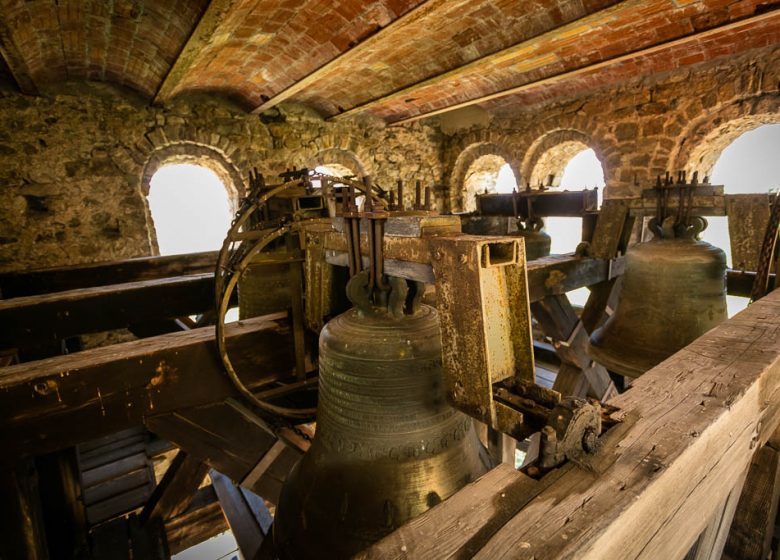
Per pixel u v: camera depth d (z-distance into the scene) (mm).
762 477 1472
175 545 2924
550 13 3727
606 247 2719
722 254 2039
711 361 1037
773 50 4387
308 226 1689
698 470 801
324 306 1819
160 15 3412
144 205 5938
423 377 1172
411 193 8352
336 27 3988
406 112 7398
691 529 847
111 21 3703
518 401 801
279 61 4938
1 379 1296
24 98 5094
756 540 1492
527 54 4926
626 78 5633
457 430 1286
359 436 1211
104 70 5129
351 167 7758
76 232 5516
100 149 5559
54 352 2904
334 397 1233
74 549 2451
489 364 812
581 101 6191
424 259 949
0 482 1349
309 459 1345
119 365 1462
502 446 2623
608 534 595
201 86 5816
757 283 1838
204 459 1697
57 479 2336
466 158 8289
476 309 798
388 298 1205
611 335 2258
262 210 2523
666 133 5320
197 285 2590
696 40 4566
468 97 6441
